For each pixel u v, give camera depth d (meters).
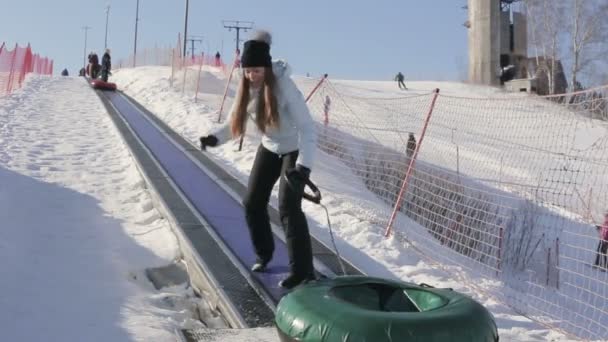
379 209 9.92
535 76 42.34
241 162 11.36
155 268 5.71
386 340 2.75
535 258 9.73
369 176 12.46
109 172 9.68
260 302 4.44
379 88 38.69
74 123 14.80
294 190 4.10
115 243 6.22
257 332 3.94
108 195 8.30
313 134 4.15
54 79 27.62
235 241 5.96
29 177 8.83
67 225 6.72
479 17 42.56
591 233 10.19
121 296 4.76
